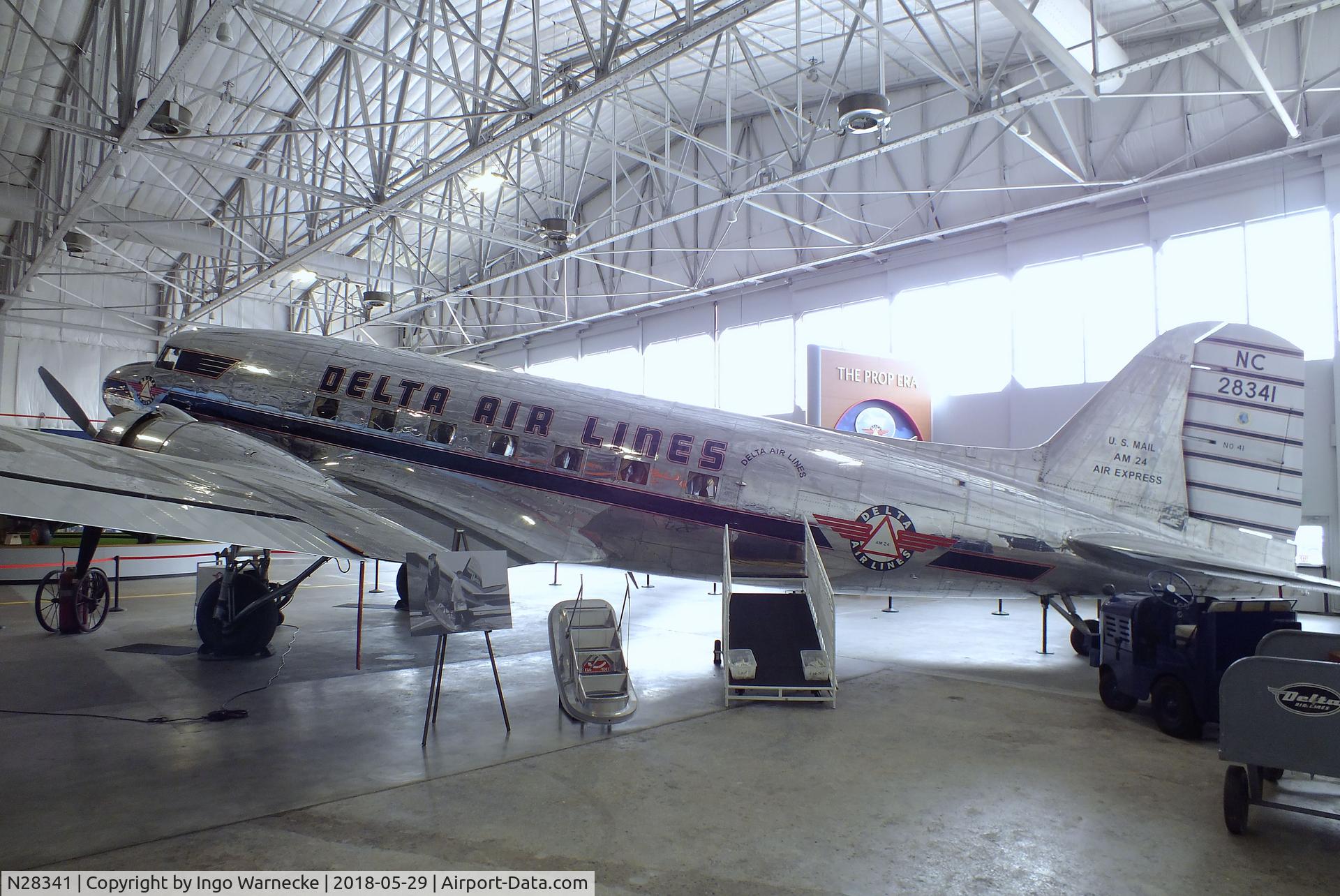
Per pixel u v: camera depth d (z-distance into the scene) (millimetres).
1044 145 19047
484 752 6180
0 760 5910
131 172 21922
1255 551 8820
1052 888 4152
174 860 4293
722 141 25391
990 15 16688
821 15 16984
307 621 12555
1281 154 15383
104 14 14867
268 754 6094
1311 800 5449
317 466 10008
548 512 9414
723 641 8180
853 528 9008
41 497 4777
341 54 17391
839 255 21641
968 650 10914
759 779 5676
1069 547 8859
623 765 5930
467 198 26516
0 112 11812
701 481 9203
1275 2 15367
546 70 19156
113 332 30766
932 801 5309
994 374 20094
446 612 6578
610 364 29828
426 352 37500
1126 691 7363
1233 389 9047
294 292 33438
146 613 13047
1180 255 17281
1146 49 17422
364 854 4391
